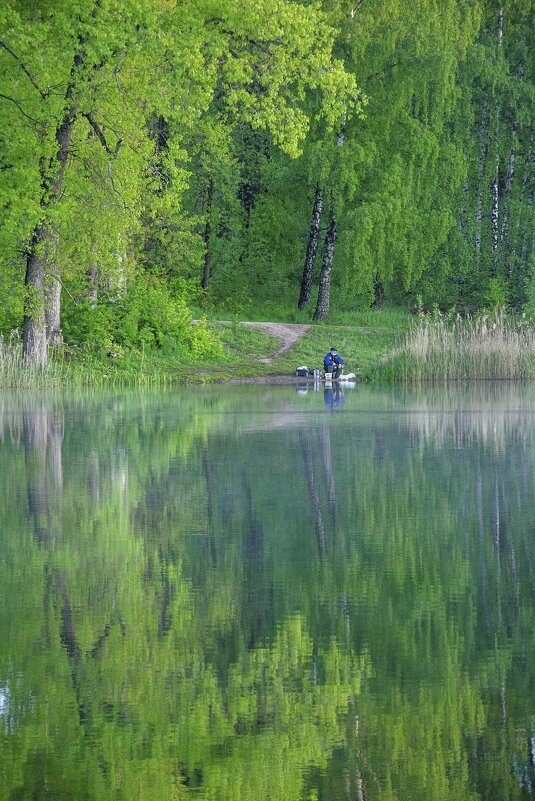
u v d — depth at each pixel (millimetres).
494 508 14266
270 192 86812
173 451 22219
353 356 68188
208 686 6684
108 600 9094
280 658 7254
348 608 8727
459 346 58719
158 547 11672
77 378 53250
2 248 50438
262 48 52375
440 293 90438
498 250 93500
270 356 67375
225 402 40594
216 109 86062
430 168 81188
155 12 47812
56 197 50000
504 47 94812
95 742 5762
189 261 80188
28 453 22047
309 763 5492
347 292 85312
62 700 6457
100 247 53812
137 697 6465
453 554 11094
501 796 5125
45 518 13773
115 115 50844
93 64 46969
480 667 7012
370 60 75625
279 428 28062
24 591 9492
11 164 49031
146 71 49219
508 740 5758
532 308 70625
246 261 92625
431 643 7613
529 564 10508
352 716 6141
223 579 9953
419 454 21375
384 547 11523
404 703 6328
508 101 92500
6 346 52938
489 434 25984
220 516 13805
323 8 75062
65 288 55438
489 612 8547
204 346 64812
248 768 5441
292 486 16688
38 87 47156
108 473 18562
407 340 60594
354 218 76250
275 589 9508
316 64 51312
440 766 5430
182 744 5762
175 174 56469
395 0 76438
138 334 62375
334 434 26141
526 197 98438
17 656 7379
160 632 7977
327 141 76750
